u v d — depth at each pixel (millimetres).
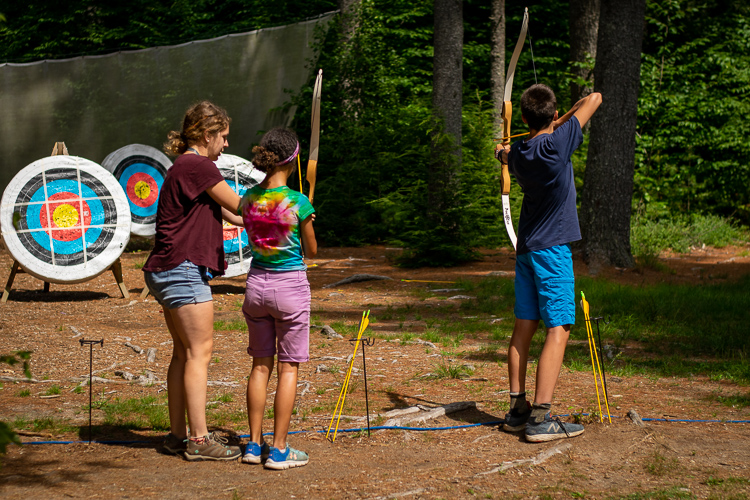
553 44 24453
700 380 5902
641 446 4148
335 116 18281
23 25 21953
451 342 7281
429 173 15164
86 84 17516
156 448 4113
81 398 5230
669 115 20062
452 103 15602
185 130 3969
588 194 12938
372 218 17688
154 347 6973
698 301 9383
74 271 9703
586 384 5699
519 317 4418
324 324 8195
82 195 9844
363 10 18656
